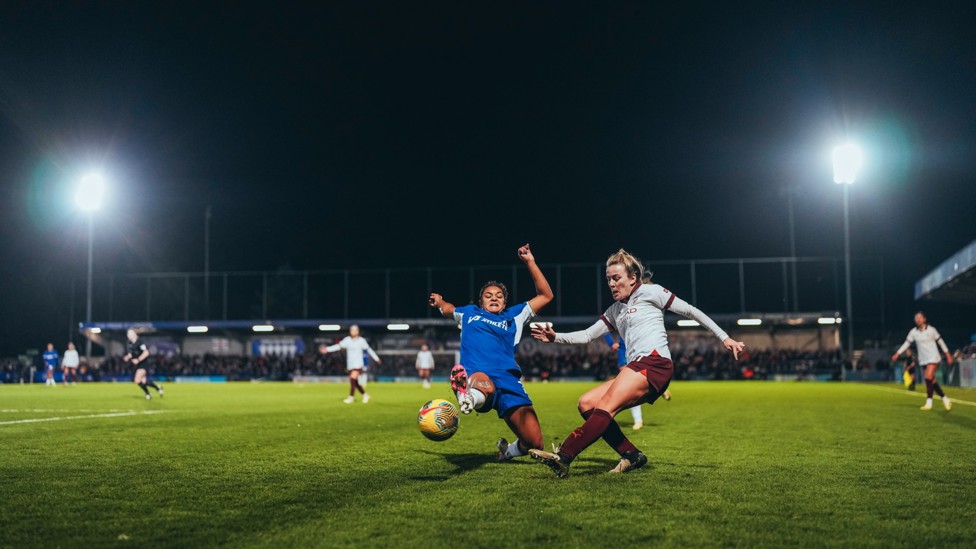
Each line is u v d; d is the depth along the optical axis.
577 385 38.47
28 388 32.19
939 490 6.08
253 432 10.84
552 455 6.32
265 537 4.54
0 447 8.91
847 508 5.36
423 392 28.36
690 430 11.30
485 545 4.34
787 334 50.03
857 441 9.70
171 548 4.32
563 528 4.73
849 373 43.34
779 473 6.88
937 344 16.31
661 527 4.77
